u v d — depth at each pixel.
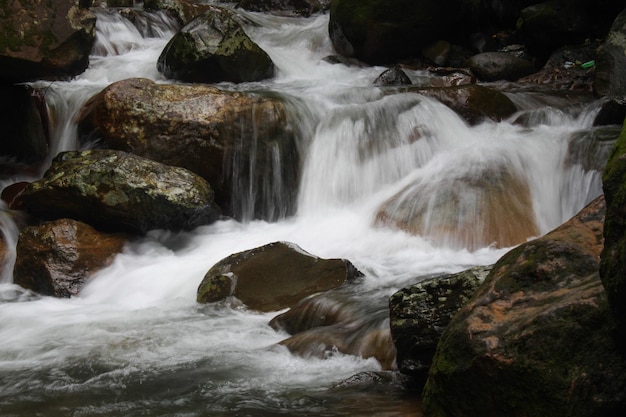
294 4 16.08
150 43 13.43
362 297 6.36
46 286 8.01
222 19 11.59
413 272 7.35
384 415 4.45
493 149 9.05
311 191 9.58
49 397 4.99
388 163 9.42
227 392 4.95
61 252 8.12
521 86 11.99
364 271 7.53
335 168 9.56
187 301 7.43
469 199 8.38
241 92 9.90
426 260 7.78
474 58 12.76
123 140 9.38
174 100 9.56
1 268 8.43
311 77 12.62
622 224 3.22
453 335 3.86
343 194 9.43
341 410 4.55
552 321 3.56
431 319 4.81
